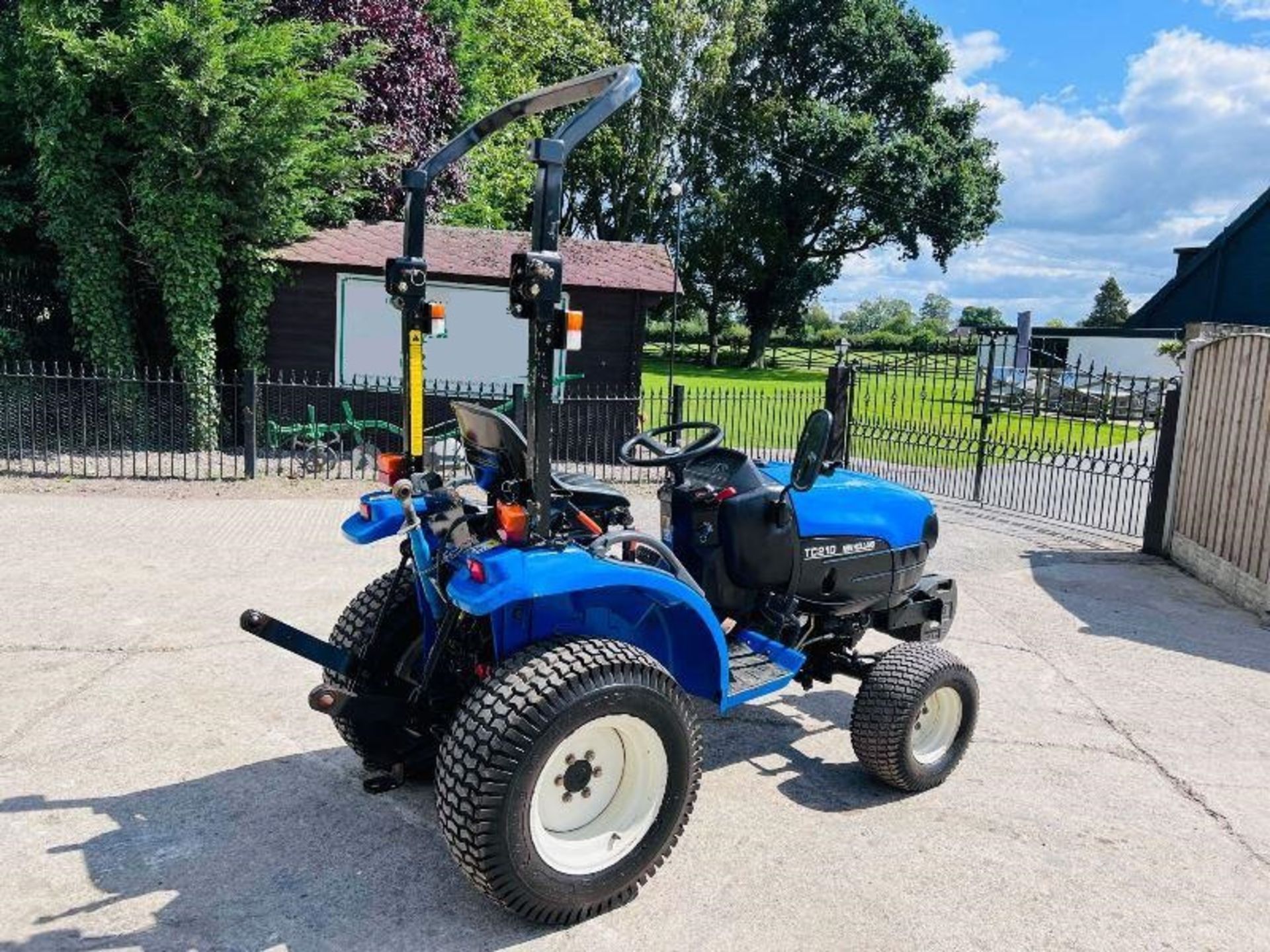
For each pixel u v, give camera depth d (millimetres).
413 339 3570
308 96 12133
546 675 3008
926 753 4355
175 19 11062
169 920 3127
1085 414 12758
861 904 3404
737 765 4512
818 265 40156
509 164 22797
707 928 3225
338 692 3277
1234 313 26281
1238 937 3334
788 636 4422
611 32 36656
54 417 12875
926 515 4957
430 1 19422
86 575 6867
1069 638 6738
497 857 2926
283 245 13414
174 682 5055
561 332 3080
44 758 4184
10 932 3020
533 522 3156
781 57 39500
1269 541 7406
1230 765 4770
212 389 12734
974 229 40000
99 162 12125
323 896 3299
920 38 39406
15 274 13125
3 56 12039
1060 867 3734
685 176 38906
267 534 8438
